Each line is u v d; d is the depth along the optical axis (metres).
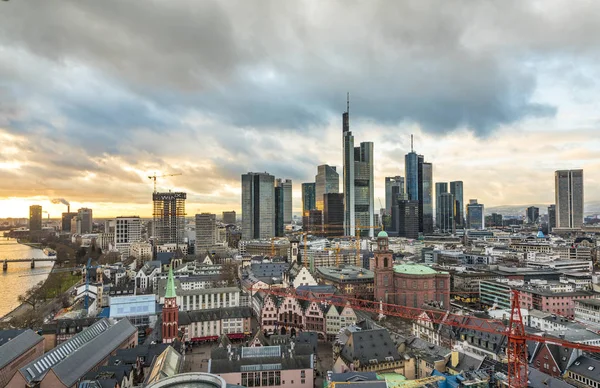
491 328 185.38
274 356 166.00
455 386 139.38
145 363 179.50
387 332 176.75
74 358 163.75
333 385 131.62
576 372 151.75
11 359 168.25
